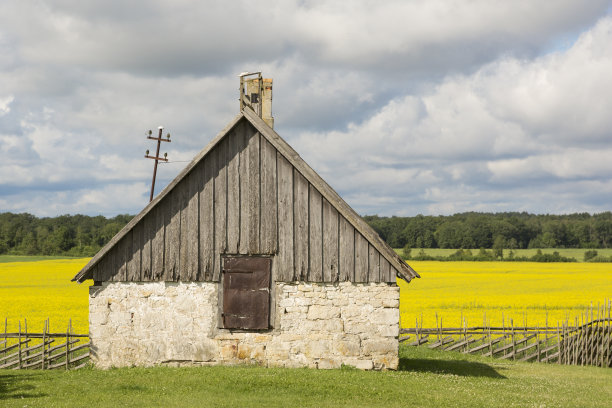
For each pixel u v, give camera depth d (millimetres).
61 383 16953
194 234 19938
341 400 14875
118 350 19891
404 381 17297
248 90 22047
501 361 25609
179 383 16547
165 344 19750
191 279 19812
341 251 19406
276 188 19766
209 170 20062
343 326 19234
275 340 19375
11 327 33562
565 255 152875
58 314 39531
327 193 19359
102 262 20125
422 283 72500
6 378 18562
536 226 176750
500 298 53344
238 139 20047
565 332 26500
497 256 136750
